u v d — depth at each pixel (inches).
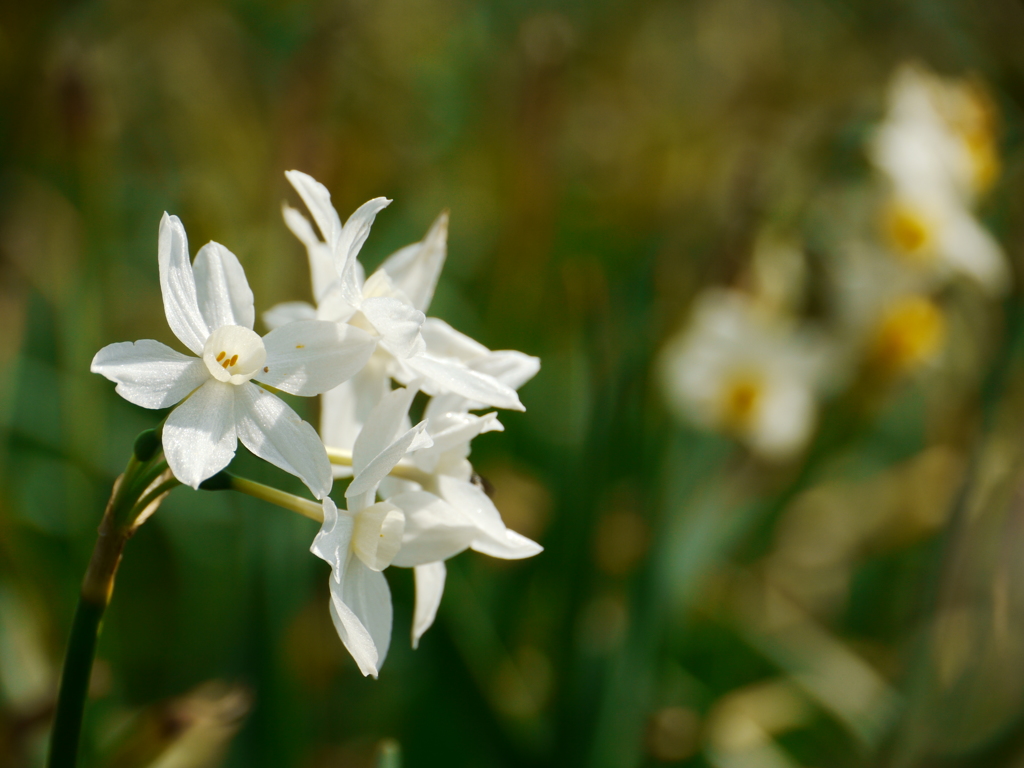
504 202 27.4
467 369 11.2
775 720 21.3
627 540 22.0
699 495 21.7
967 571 18.1
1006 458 21.1
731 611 23.2
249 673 15.9
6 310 22.7
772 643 22.4
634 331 20.9
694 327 24.8
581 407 21.9
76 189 20.5
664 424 23.6
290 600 16.3
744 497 24.8
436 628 16.9
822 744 22.7
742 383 24.5
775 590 26.1
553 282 26.9
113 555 10.6
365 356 10.8
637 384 21.0
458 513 11.3
